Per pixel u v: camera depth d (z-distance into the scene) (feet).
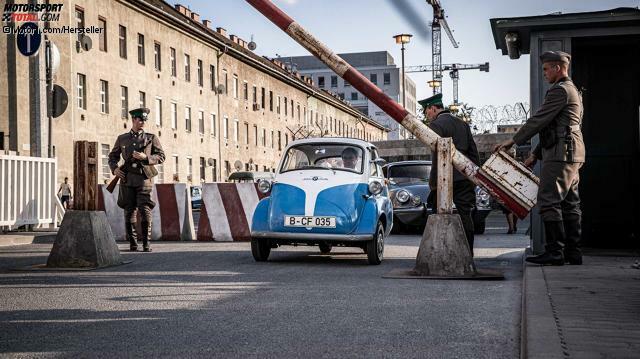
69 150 114.01
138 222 50.16
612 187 34.09
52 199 54.60
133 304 20.18
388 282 25.23
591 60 34.12
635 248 33.09
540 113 24.98
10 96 103.09
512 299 21.15
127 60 136.36
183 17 170.91
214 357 13.88
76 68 117.80
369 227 32.14
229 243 46.62
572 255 25.49
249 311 19.02
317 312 18.85
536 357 11.02
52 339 15.52
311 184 33.88
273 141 229.04
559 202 25.03
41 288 23.57
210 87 178.09
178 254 37.37
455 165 27.09
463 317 18.12
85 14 121.60
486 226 69.62
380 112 515.50
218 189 50.14
